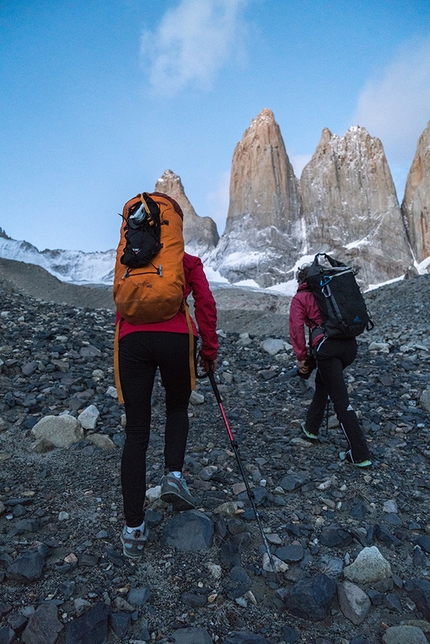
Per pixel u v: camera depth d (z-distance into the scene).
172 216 2.59
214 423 4.69
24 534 2.63
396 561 2.60
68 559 2.41
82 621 2.01
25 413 4.44
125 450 2.55
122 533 2.52
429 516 3.10
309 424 4.20
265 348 8.09
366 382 6.11
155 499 3.08
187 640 1.97
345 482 3.46
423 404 5.15
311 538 2.74
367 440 4.34
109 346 7.20
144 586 2.29
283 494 3.26
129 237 2.50
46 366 5.73
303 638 2.05
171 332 2.55
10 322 7.65
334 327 3.73
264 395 5.71
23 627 2.01
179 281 2.46
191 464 3.66
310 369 4.10
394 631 2.07
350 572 2.41
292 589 2.24
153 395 5.24
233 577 2.37
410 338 11.88
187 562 2.48
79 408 4.65
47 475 3.36
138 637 2.00
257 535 2.74
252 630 2.07
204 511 2.96
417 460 3.94
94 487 3.20
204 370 3.05
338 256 139.50
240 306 89.12
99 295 39.22
